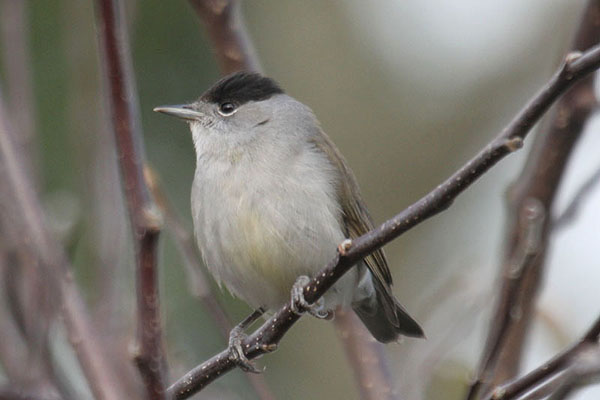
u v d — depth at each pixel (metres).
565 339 9.76
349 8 16.86
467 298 8.98
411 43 16.86
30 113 8.70
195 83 14.45
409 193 16.23
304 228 9.90
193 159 14.27
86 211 8.88
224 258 10.14
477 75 16.69
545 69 16.28
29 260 7.29
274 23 16.38
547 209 8.43
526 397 6.43
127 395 6.98
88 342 7.02
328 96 16.42
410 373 8.58
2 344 7.39
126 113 5.75
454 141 16.41
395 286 14.95
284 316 7.96
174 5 14.43
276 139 10.38
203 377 7.99
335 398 14.14
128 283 9.02
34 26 13.45
